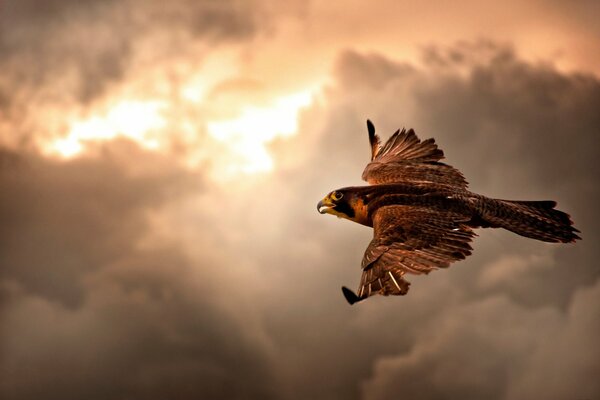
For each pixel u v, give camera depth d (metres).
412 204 13.09
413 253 11.55
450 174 15.25
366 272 11.41
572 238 12.68
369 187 14.11
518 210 13.20
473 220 12.98
